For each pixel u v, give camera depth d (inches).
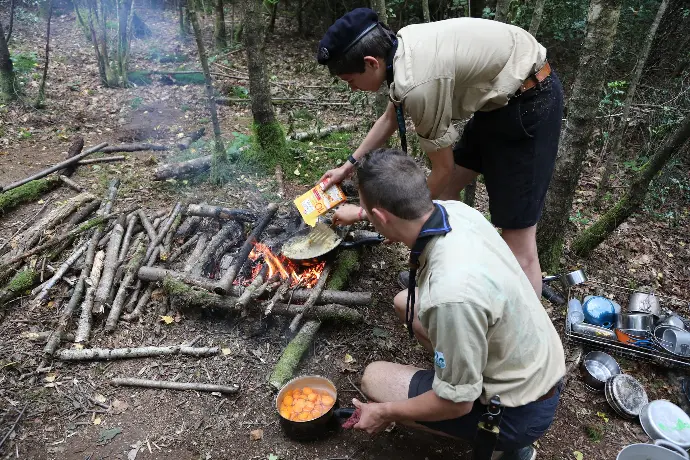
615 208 140.1
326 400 92.4
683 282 142.3
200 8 393.7
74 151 179.3
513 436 70.6
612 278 141.6
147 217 139.6
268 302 107.3
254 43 165.2
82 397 96.0
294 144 199.6
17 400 94.2
